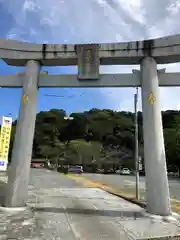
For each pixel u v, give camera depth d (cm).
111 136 8325
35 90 1184
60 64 1262
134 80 1162
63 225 881
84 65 1173
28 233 779
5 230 805
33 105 1165
